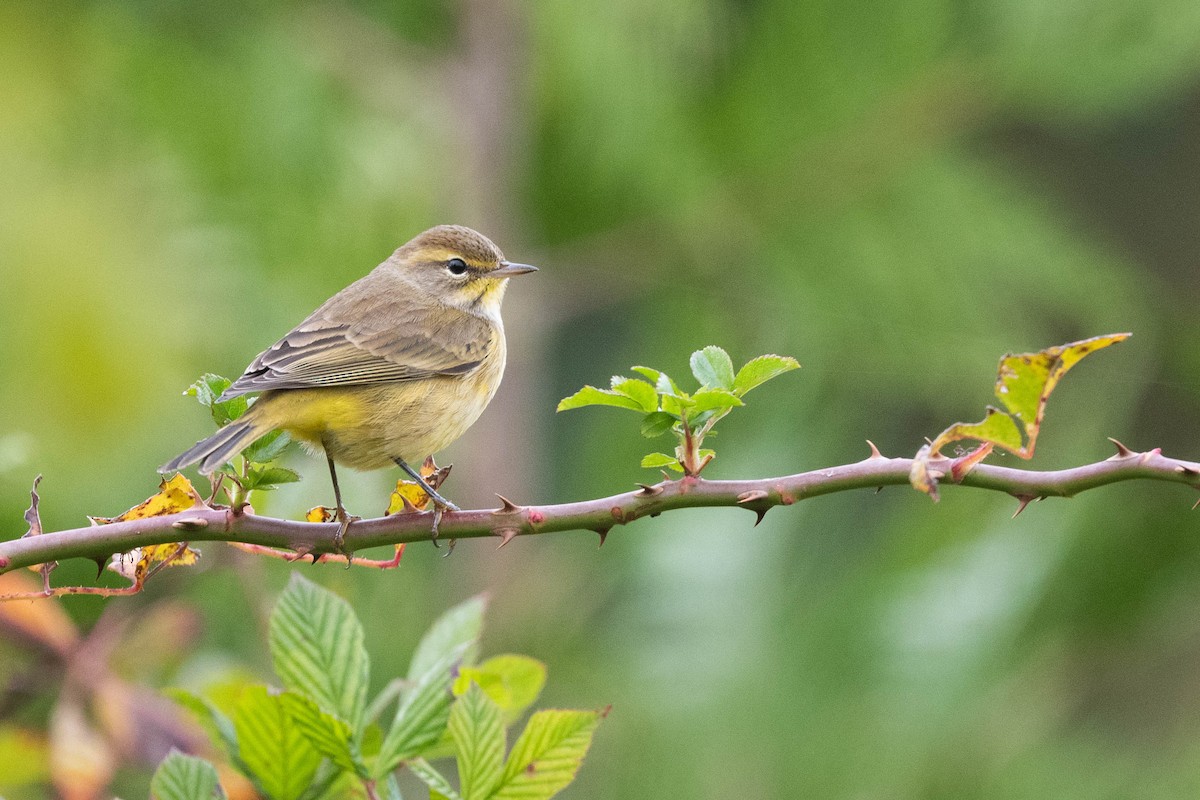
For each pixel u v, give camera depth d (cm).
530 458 1339
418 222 1235
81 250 1115
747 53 1257
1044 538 1098
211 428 1123
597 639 1133
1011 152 1753
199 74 1203
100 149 1189
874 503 1252
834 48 1235
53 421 1091
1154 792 1099
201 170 1184
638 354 1327
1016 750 1091
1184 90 1734
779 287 1241
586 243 1303
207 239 1158
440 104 1284
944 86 1218
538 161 1318
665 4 1212
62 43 1216
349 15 1280
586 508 595
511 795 564
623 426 1191
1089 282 1245
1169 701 1164
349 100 1255
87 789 678
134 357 1105
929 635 1062
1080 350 537
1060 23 1167
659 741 1078
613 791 1079
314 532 611
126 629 748
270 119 1202
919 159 1232
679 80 1253
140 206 1168
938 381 1227
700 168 1248
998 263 1234
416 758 582
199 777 571
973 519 1115
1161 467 540
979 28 1208
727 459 1167
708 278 1271
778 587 1110
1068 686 1158
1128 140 1816
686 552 1121
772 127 1240
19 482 1048
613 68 1235
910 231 1234
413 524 609
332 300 1009
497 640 1145
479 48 1290
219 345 1148
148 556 629
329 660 600
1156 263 1800
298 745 603
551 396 1550
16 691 709
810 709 1066
